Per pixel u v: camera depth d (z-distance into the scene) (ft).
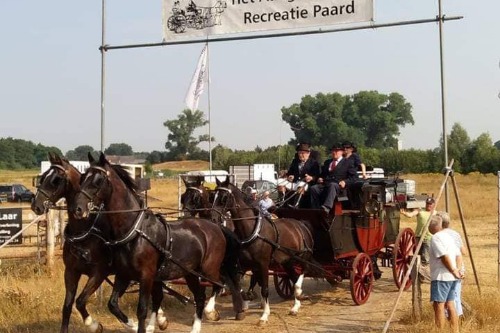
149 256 31.35
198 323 34.91
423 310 36.91
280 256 39.99
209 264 35.09
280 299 46.44
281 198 47.85
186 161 403.34
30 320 36.91
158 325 36.58
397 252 48.65
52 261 49.16
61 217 53.47
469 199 138.82
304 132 276.00
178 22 42.32
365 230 45.52
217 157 269.03
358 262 43.52
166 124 430.20
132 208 31.35
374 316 39.70
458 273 31.91
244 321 38.99
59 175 32.71
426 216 48.88
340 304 44.01
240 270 39.32
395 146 294.87
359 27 39.63
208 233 35.17
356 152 46.88
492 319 35.22
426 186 178.60
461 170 231.09
